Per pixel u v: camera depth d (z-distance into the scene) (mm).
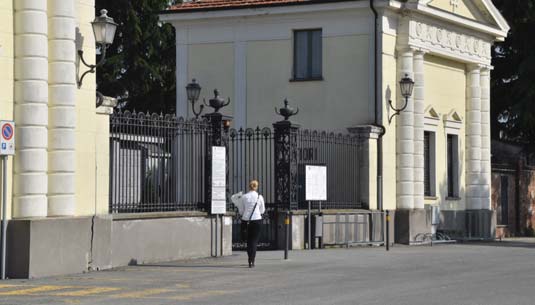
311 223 56594
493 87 86375
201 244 47062
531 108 79062
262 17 66375
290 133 55281
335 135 59906
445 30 69000
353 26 63875
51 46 38688
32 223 37438
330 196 59375
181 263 44219
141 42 88562
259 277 38219
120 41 88438
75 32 39719
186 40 68875
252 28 66938
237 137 60219
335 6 63812
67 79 38812
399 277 38531
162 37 88750
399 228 64188
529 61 79250
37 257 37656
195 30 68625
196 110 68500
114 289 33719
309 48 65500
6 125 36625
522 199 82875
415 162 65562
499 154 87375
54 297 31391
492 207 78688
